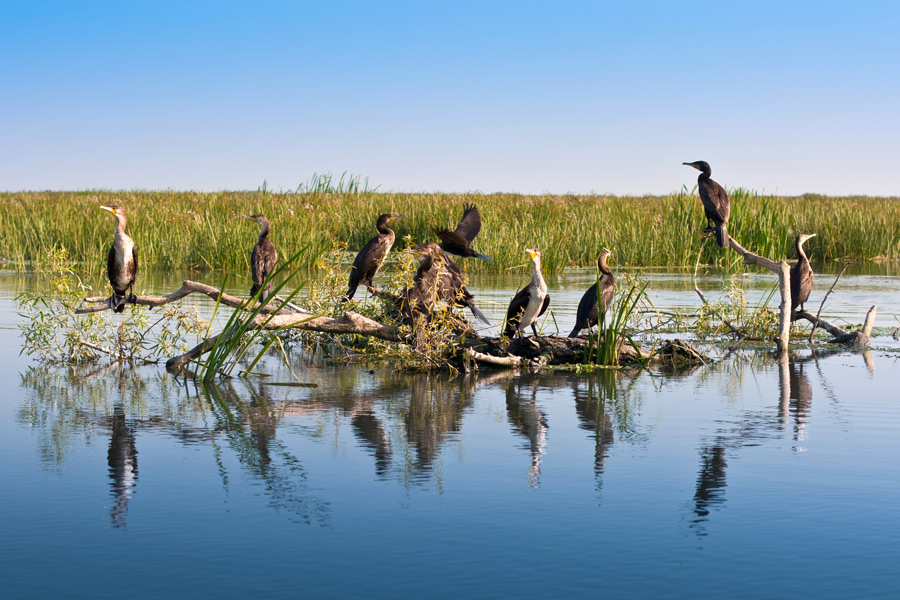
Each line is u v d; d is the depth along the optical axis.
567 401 8.16
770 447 6.42
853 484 5.52
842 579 4.13
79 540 4.57
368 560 4.34
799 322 13.88
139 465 5.89
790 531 4.73
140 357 10.61
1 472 5.71
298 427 7.02
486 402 8.11
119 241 9.77
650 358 10.44
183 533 4.68
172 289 16.69
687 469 5.85
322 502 5.16
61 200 32.81
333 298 11.83
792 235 26.42
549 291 16.94
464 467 5.89
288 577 4.14
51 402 7.96
